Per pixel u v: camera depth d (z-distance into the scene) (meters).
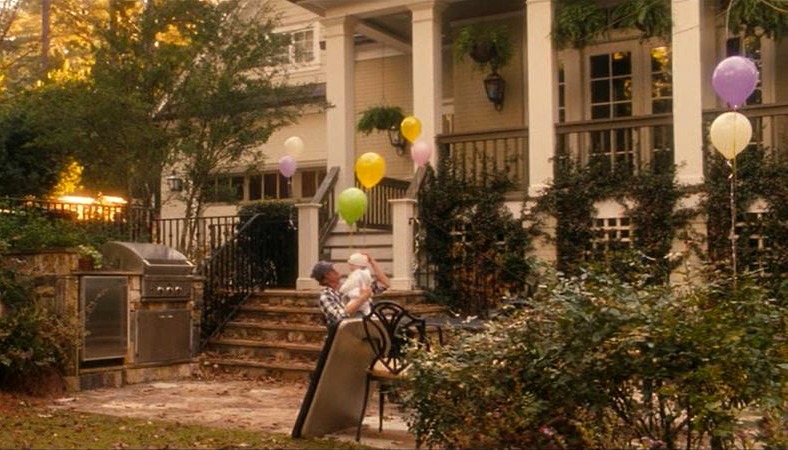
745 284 5.87
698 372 5.41
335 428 7.12
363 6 14.81
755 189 11.69
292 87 15.19
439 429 6.04
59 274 9.77
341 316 8.05
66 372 9.58
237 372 11.09
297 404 8.85
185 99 14.13
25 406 8.54
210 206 18.41
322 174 19.67
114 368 10.06
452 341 6.71
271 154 20.00
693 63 12.31
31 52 26.33
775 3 11.40
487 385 5.88
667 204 12.20
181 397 9.29
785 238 11.47
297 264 13.95
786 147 11.79
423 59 14.23
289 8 20.23
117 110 13.68
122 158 14.22
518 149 13.87
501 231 13.33
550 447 5.80
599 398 5.72
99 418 7.80
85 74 16.66
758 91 13.98
